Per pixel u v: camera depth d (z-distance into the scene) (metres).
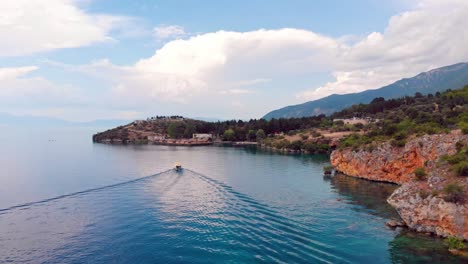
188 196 64.81
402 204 43.91
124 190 71.31
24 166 115.19
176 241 39.94
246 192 68.69
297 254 35.31
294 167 113.44
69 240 41.09
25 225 47.03
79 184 78.94
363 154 88.06
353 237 40.25
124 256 36.09
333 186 75.94
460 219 37.75
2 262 35.16
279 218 48.66
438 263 32.69
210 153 174.50
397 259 33.72
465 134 63.50
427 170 51.16
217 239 40.31
